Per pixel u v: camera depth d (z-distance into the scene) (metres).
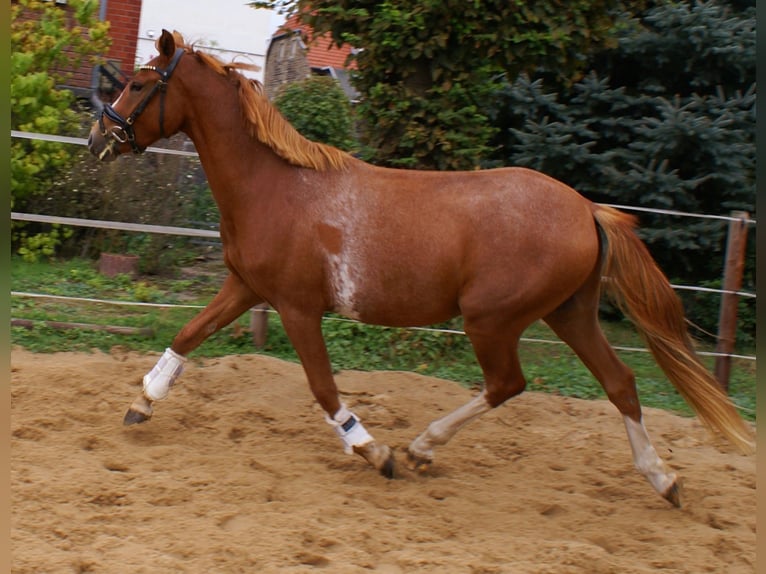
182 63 4.43
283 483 4.23
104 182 8.23
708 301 8.52
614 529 3.98
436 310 4.24
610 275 4.24
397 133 7.07
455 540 3.74
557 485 4.57
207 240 8.48
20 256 8.30
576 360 7.32
